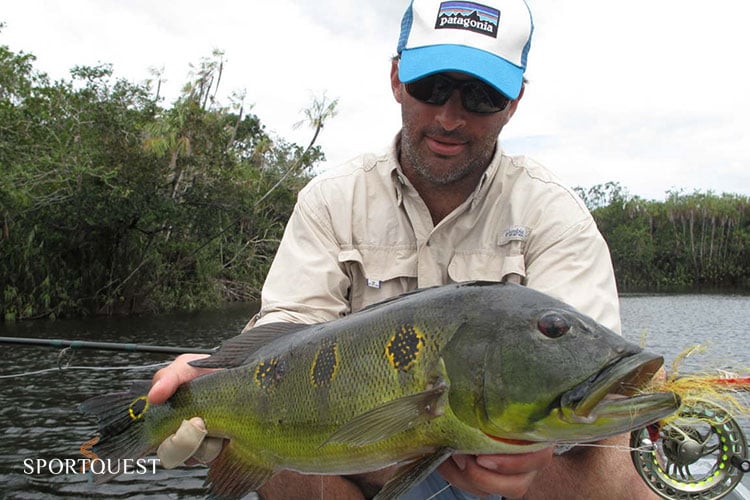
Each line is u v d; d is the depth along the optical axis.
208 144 9.62
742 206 25.41
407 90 0.93
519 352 0.63
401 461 0.68
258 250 12.93
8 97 9.08
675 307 12.84
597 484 0.85
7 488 2.13
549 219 0.98
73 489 2.11
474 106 0.91
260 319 1.00
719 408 0.70
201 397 0.82
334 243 1.05
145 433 0.86
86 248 8.92
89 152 8.30
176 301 10.20
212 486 0.81
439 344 0.67
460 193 1.02
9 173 7.69
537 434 0.63
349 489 0.91
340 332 0.73
